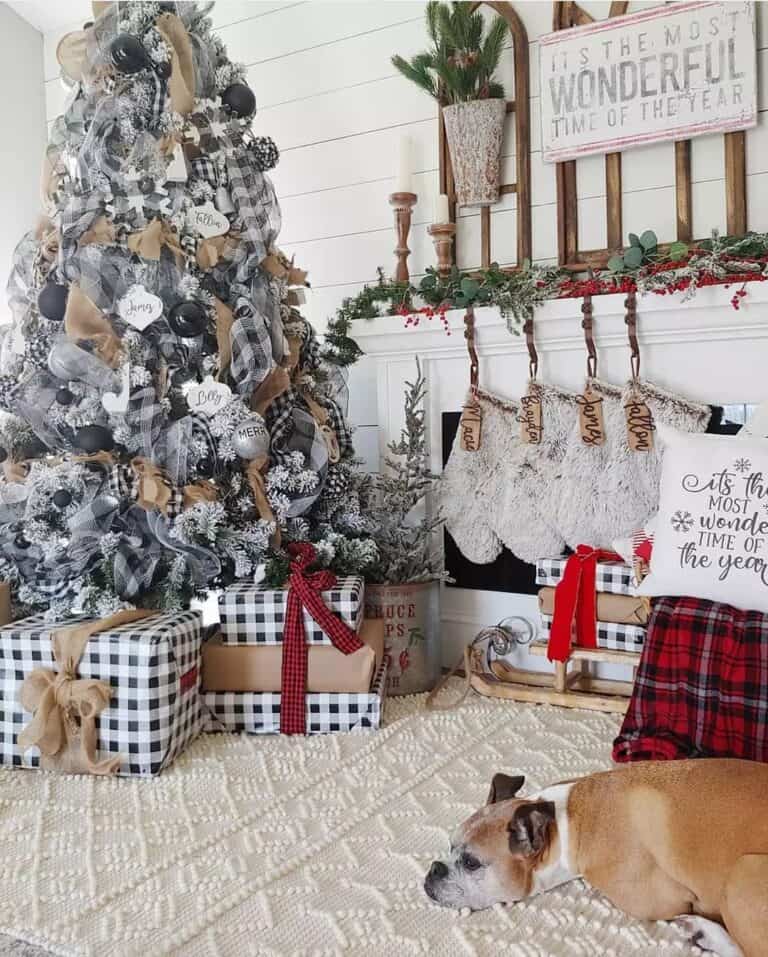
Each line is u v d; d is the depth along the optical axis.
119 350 2.28
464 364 2.80
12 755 2.05
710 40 2.48
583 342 2.57
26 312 2.45
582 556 2.34
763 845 1.27
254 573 2.36
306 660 2.24
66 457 2.33
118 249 2.29
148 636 1.99
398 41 3.05
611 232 2.67
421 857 1.61
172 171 2.30
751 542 1.86
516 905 1.44
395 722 2.31
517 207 2.83
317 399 2.68
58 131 2.48
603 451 2.52
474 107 2.77
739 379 2.38
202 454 2.29
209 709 2.27
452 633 2.87
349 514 2.59
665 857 1.34
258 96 3.32
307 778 1.97
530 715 2.36
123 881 1.53
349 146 3.16
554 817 1.46
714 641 1.87
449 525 2.79
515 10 2.81
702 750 1.86
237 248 2.42
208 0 3.34
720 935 1.30
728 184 2.51
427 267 3.00
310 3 3.20
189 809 1.82
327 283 3.24
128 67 2.26
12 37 3.54
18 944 1.35
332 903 1.46
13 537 2.45
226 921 1.40
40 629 2.07
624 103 2.61
